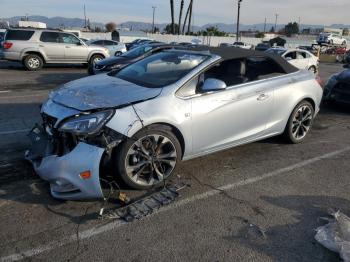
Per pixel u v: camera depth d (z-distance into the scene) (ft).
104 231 10.62
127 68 16.63
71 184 11.44
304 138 20.39
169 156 13.28
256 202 12.69
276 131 17.62
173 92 13.37
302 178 14.89
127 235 10.49
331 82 29.12
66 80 41.55
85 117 11.53
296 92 17.85
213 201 12.60
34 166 12.53
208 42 184.96
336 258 9.91
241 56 16.01
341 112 28.50
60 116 11.94
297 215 11.96
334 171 15.80
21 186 12.96
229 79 15.30
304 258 9.86
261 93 16.14
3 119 21.80
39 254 9.55
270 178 14.71
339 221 11.12
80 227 10.77
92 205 11.94
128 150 12.11
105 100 12.37
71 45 53.93
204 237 10.55
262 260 9.71
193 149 14.16
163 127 12.89
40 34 51.62
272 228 11.15
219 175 14.71
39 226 10.72
